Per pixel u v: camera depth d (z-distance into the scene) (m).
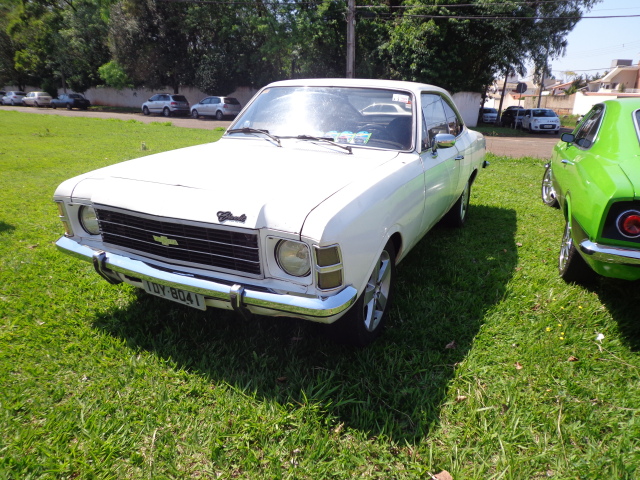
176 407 2.37
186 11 28.42
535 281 3.90
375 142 3.43
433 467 2.07
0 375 2.56
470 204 6.63
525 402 2.46
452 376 2.66
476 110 26.14
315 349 2.88
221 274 2.47
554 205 6.52
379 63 24.94
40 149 10.95
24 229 5.02
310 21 24.53
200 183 2.63
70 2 36.12
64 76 37.19
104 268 2.75
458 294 3.64
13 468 2.01
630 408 2.43
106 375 2.63
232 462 2.08
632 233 2.77
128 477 1.99
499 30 22.41
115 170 2.99
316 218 2.23
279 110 3.82
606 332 3.14
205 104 27.31
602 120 4.11
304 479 2.00
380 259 2.96
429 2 22.42
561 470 2.06
